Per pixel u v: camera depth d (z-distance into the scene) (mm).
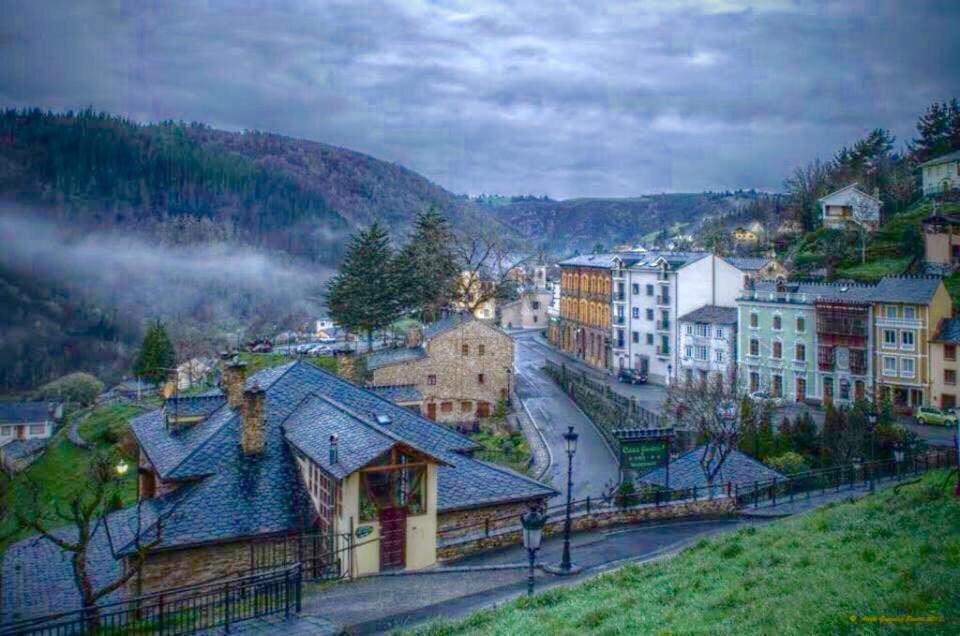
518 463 53719
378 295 80062
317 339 115562
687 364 82812
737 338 77125
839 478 37625
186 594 22812
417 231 90688
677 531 28891
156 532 23688
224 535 24250
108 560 27031
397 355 67500
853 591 13719
